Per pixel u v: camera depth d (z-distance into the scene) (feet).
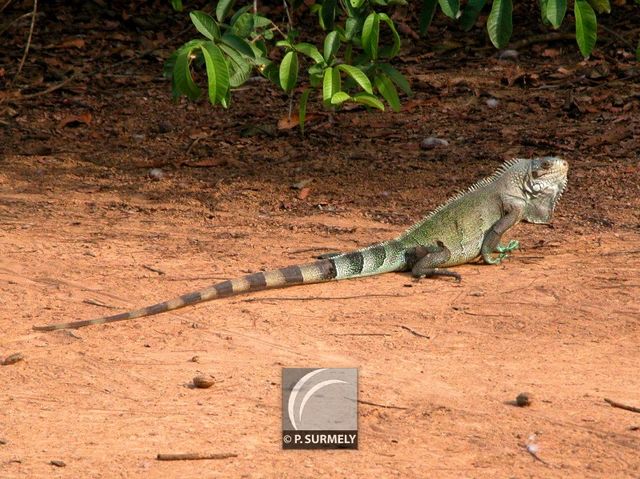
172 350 31.68
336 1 42.78
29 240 43.39
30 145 59.36
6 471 23.71
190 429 26.02
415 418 26.50
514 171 41.14
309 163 55.16
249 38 42.68
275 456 24.40
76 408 27.53
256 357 30.96
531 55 72.18
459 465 23.80
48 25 80.33
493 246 40.16
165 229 45.34
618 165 52.60
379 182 51.78
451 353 31.09
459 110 62.90
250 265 39.91
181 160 56.18
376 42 40.37
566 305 34.86
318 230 44.86
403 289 37.37
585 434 25.39
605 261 39.55
